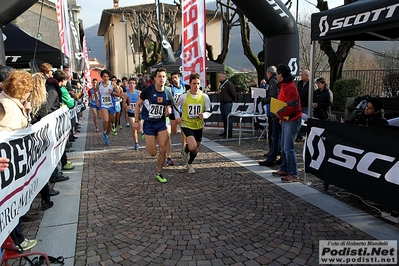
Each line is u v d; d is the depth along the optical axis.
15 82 2.98
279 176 5.44
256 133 10.16
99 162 6.68
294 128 5.03
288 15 7.40
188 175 5.63
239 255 3.04
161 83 4.93
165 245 3.24
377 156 3.58
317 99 7.42
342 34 4.09
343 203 4.24
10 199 2.52
